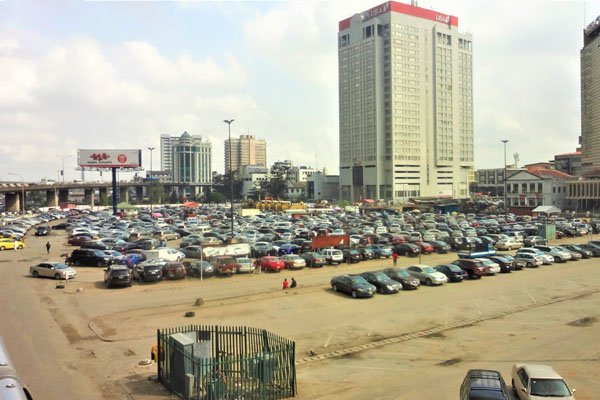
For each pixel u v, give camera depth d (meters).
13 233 75.88
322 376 21.39
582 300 37.00
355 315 32.34
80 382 20.00
